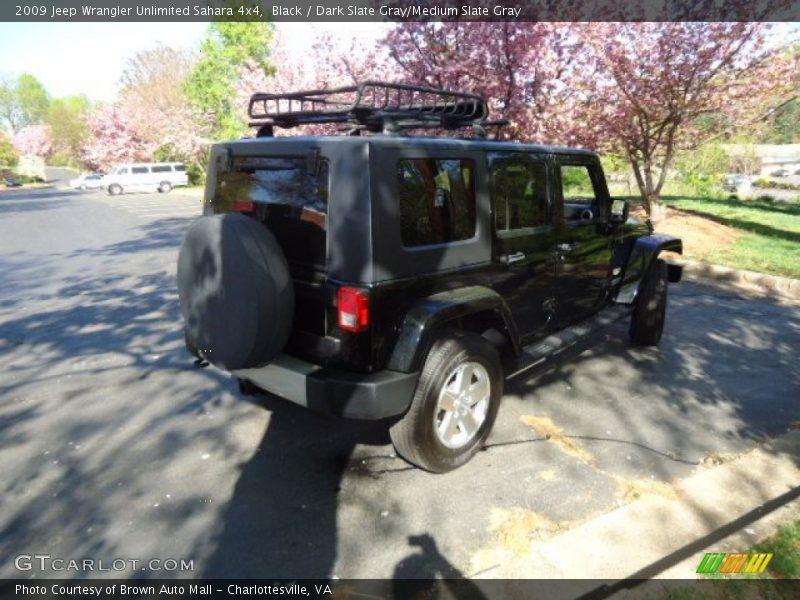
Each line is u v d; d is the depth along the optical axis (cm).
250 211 325
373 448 347
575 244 417
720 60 868
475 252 325
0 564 250
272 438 361
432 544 260
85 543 264
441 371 293
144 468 328
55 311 684
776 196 1888
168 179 3638
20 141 8256
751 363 477
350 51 1006
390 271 276
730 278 771
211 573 245
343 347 279
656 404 401
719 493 293
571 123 876
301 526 274
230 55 2841
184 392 436
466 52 842
